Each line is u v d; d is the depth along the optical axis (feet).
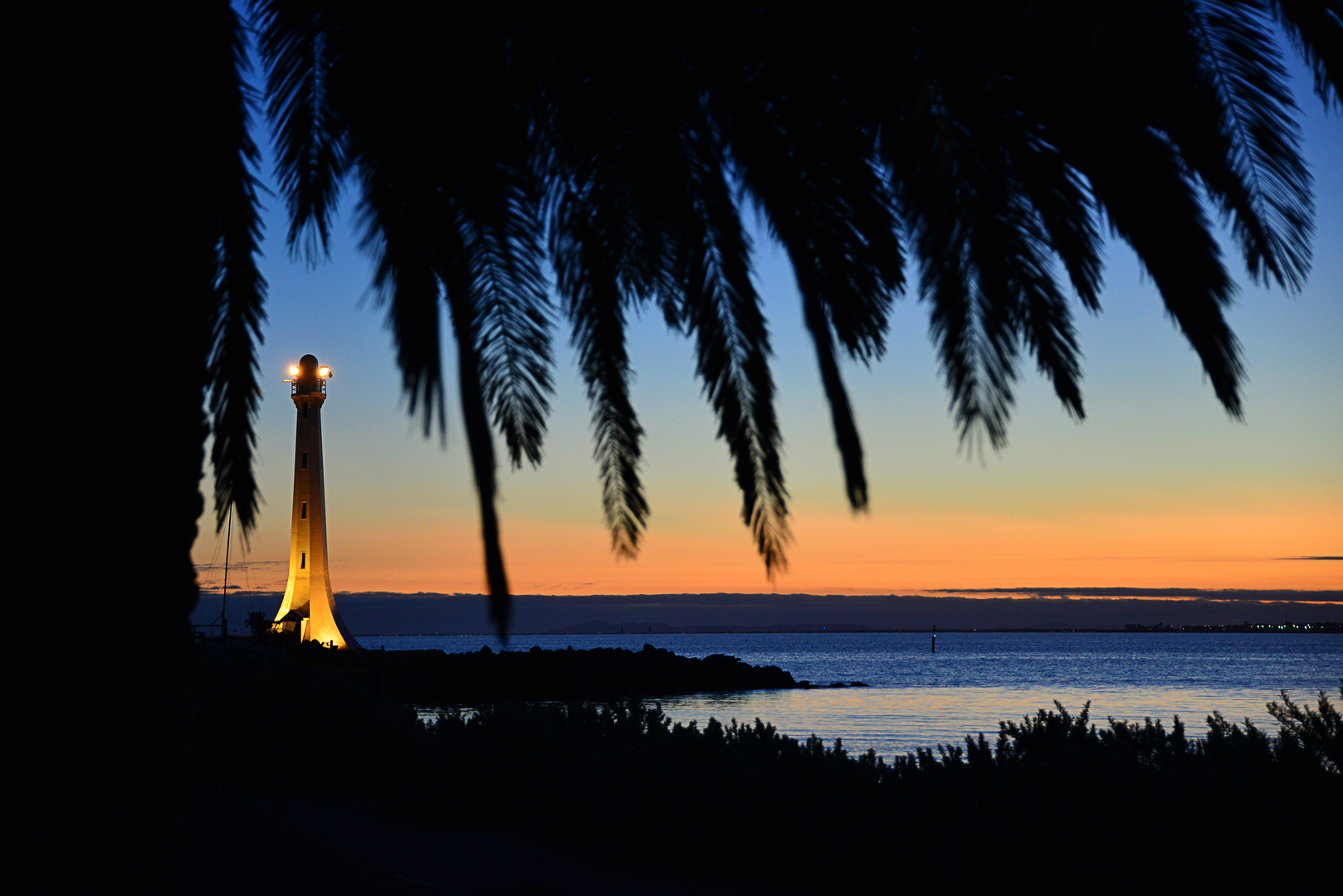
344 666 170.60
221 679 44.78
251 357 15.78
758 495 13.93
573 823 33.78
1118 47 11.13
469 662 215.72
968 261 12.20
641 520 14.75
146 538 11.68
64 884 10.91
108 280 11.46
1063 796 24.61
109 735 11.22
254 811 26.66
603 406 14.94
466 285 13.34
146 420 11.76
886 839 26.18
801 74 13.15
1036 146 13.08
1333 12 11.49
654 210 13.97
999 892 24.40
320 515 212.43
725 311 14.20
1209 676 325.21
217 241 12.94
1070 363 12.71
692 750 34.45
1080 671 386.93
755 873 29.04
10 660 10.94
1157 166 12.35
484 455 10.41
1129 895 22.98
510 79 13.83
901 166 12.79
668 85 13.21
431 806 37.58
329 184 15.66
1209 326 11.93
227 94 12.79
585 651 258.78
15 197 10.97
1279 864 21.72
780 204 13.33
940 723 147.43
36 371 11.16
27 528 11.06
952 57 12.21
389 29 12.53
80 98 10.62
